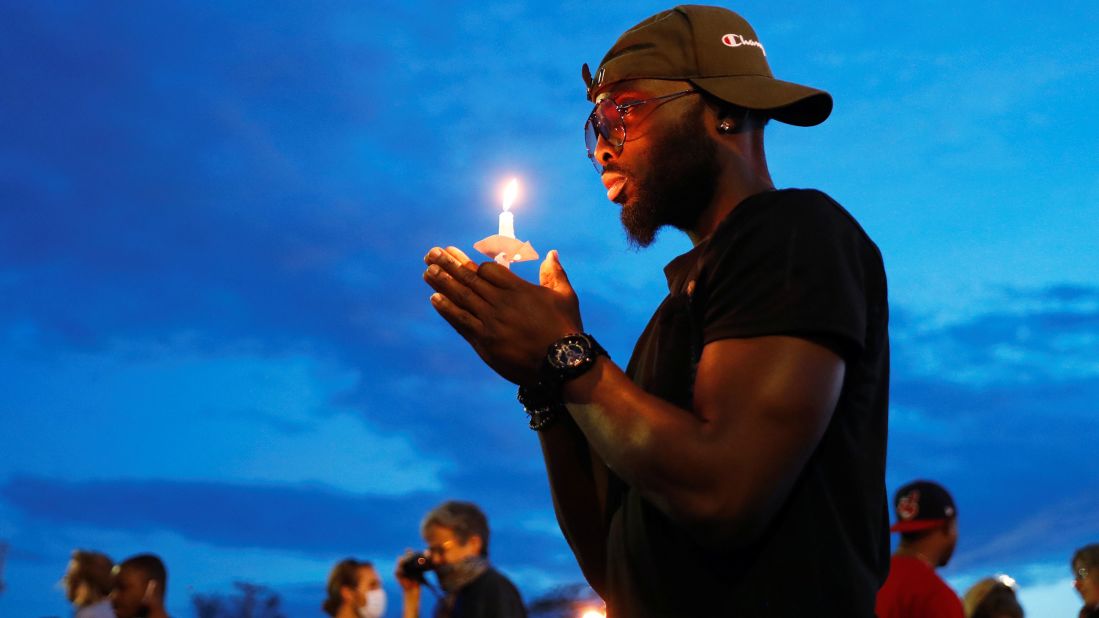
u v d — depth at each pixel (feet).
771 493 3.39
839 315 3.58
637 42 4.65
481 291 3.88
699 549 3.77
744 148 4.51
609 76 4.65
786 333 3.56
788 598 3.67
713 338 3.70
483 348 3.86
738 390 3.50
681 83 4.52
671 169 4.46
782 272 3.66
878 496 3.99
